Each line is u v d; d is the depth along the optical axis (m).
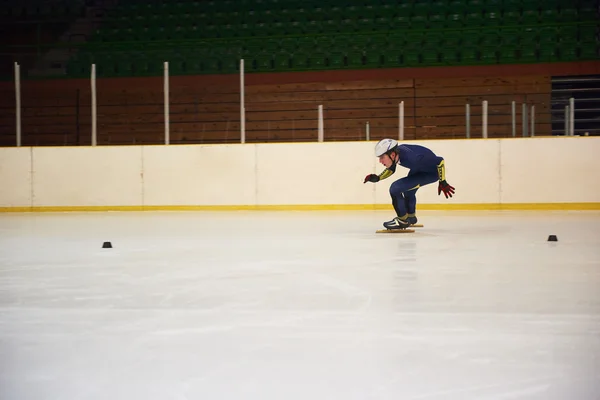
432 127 17.92
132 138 18.19
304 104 18.25
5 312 3.61
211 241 7.47
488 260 5.63
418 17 20.95
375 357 2.67
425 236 7.90
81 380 2.42
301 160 13.71
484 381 2.37
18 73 14.21
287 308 3.63
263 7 21.83
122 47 20.11
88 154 14.15
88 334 3.10
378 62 19.45
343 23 21.11
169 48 20.05
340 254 6.13
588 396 2.21
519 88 17.83
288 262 5.59
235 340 2.96
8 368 2.57
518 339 2.95
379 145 8.33
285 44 20.05
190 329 3.18
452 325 3.21
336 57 19.52
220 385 2.35
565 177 13.11
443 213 12.38
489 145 13.26
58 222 10.92
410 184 8.31
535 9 20.66
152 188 14.04
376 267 5.24
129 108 18.19
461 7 21.12
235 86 18.30
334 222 10.36
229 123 18.28
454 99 17.92
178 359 2.67
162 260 5.80
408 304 3.72
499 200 13.27
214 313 3.53
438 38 19.66
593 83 18.00
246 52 19.78
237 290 4.22
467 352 2.74
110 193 14.13
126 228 9.49
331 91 18.22
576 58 18.56
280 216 11.97
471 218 11.03
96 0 22.23
